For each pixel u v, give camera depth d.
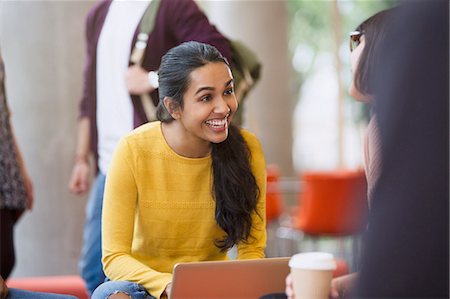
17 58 5.69
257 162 3.04
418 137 1.75
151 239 2.98
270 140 9.66
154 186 2.93
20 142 5.71
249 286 2.60
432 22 1.74
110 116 4.16
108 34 4.16
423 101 1.74
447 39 1.74
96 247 4.06
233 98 2.84
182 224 2.96
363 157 2.46
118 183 2.90
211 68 2.78
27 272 5.79
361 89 2.37
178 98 2.82
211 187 2.96
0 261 3.84
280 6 9.68
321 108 13.57
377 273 1.77
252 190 2.96
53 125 5.69
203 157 2.94
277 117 9.66
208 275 2.57
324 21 13.02
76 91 5.69
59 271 5.75
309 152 13.99
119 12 4.13
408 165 1.75
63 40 5.66
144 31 4.05
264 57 9.62
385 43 1.81
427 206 1.74
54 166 5.70
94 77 4.28
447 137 1.74
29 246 5.78
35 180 5.72
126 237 2.90
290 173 9.76
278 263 2.63
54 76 5.67
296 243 8.01
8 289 2.91
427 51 1.74
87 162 4.52
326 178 6.45
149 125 2.98
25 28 5.66
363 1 12.05
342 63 11.39
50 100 5.68
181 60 2.80
